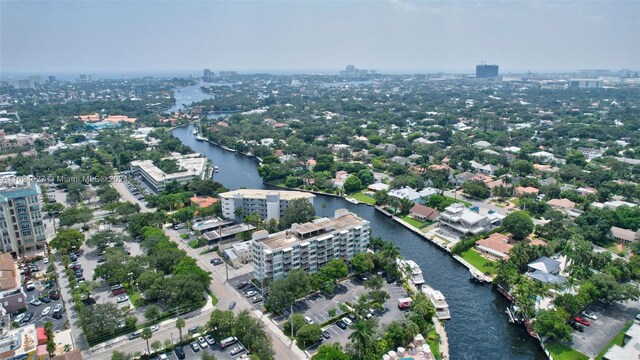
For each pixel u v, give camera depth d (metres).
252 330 180.75
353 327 178.50
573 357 178.25
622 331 195.38
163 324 199.38
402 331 184.38
